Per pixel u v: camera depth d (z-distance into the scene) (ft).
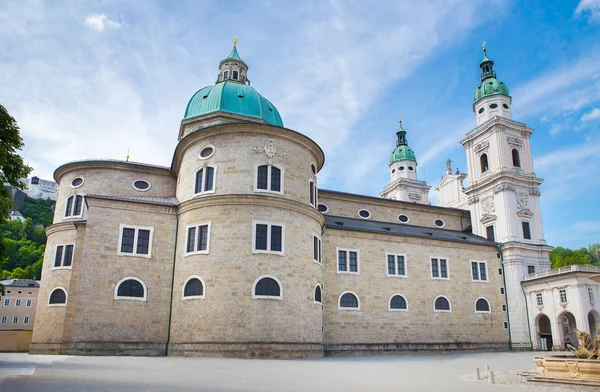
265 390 50.75
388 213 203.10
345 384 58.95
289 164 132.26
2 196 81.82
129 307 122.83
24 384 49.75
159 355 121.29
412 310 164.96
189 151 138.62
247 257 119.24
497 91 220.02
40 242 453.99
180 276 125.80
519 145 213.46
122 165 155.33
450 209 218.38
